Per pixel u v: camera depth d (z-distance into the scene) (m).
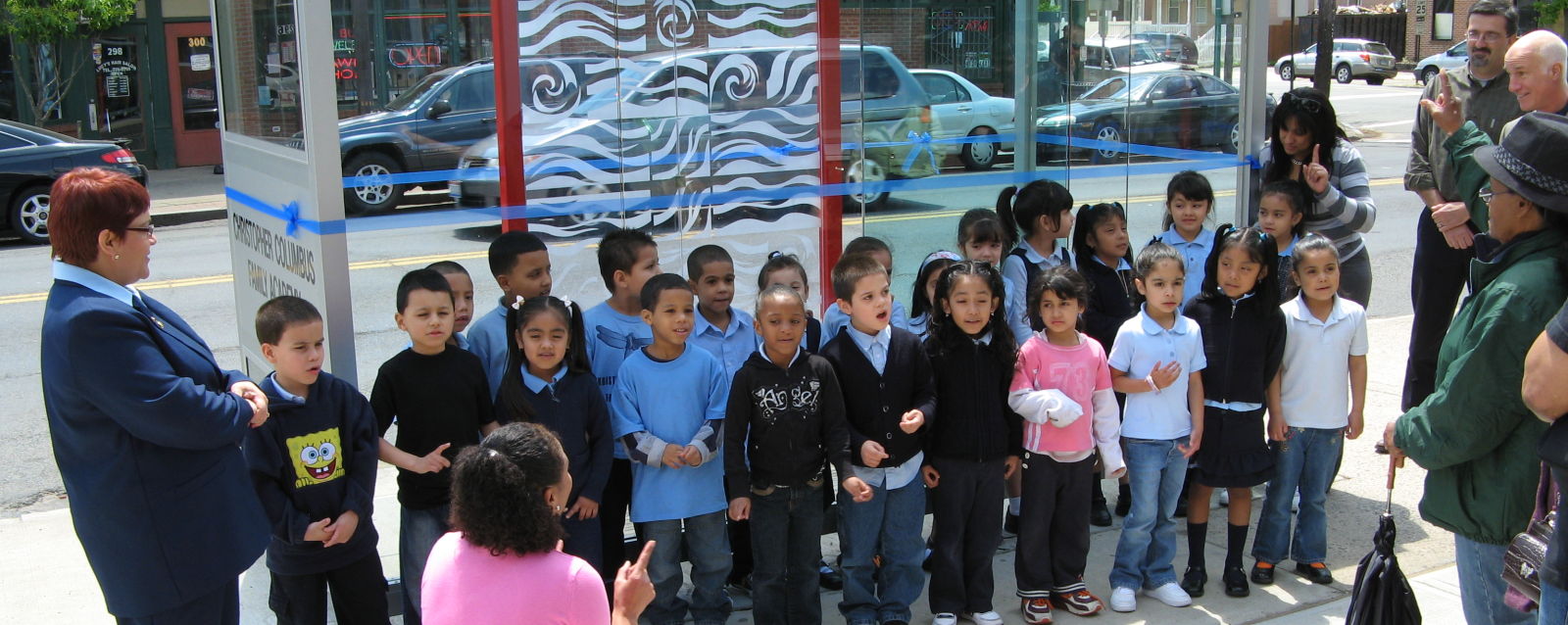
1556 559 2.44
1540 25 19.55
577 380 3.57
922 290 4.22
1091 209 4.49
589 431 3.60
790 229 4.86
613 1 4.41
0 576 4.49
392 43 4.05
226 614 2.97
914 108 5.02
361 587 3.36
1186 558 4.44
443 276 3.50
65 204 2.64
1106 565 4.38
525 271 3.82
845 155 4.91
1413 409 2.96
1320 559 4.19
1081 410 3.73
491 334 3.84
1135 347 3.93
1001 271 4.61
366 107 4.05
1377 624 3.26
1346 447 5.61
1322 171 4.59
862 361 3.70
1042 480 3.83
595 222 4.50
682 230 4.67
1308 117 4.67
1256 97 5.12
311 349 3.14
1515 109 4.57
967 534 3.85
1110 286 4.48
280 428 3.15
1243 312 3.99
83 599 4.29
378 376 3.48
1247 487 3.96
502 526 2.30
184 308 8.80
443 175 4.20
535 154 4.35
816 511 3.68
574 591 2.32
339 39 3.98
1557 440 2.41
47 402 2.73
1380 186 14.73
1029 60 5.15
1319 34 14.65
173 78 17.66
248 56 4.24
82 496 2.72
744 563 4.25
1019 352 3.84
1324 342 4.04
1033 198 4.54
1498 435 2.74
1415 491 5.05
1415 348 4.93
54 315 2.64
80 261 2.68
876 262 3.71
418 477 3.44
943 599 3.84
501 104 4.26
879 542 4.19
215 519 2.80
